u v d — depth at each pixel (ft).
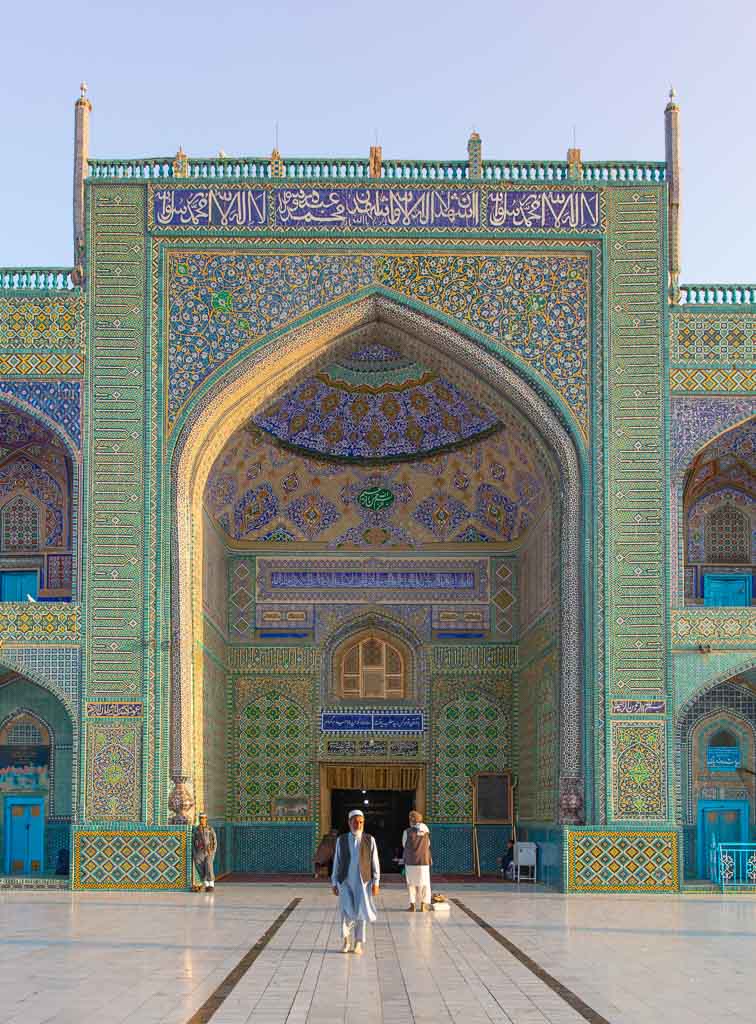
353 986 24.11
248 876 55.06
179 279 47.88
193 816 46.19
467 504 59.21
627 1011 21.65
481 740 58.49
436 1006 22.04
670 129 48.85
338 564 59.36
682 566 47.34
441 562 59.41
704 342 47.60
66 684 46.11
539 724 52.95
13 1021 20.45
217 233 47.98
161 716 45.98
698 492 54.34
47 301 47.62
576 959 27.94
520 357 47.65
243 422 49.67
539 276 48.01
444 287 47.93
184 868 45.19
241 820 57.72
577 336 47.73
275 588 59.21
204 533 51.75
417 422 58.18
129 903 40.93
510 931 33.32
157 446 47.11
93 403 47.26
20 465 53.42
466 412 57.06
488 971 26.08
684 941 31.24
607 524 46.85
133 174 48.52
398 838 60.23
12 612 46.47
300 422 57.88
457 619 59.16
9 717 51.80
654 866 45.16
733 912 38.65
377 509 59.62
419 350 49.03
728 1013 21.49
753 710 51.62
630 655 46.26
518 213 48.21
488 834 57.67
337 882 28.96
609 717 45.96
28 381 47.37
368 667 59.31
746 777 51.39
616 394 47.42
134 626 46.34
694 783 51.44
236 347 47.60
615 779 45.70
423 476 59.16
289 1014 21.24
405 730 58.49
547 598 51.16
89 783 45.62
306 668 58.80
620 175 48.57
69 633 46.29
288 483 59.16
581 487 47.11
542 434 47.73
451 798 58.13
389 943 30.68
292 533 59.57
